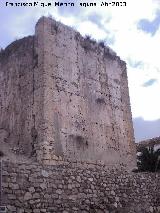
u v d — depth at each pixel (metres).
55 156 17.11
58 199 15.30
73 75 19.61
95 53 21.64
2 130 20.11
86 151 18.66
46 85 18.03
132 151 21.38
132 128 22.05
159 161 21.69
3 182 13.79
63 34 20.02
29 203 14.29
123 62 23.52
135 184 18.92
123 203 17.88
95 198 16.77
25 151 17.77
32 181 14.72
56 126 17.69
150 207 19.02
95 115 20.02
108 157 19.73
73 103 19.00
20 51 20.73
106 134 20.20
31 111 18.31
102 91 21.08
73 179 16.25
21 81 19.83
